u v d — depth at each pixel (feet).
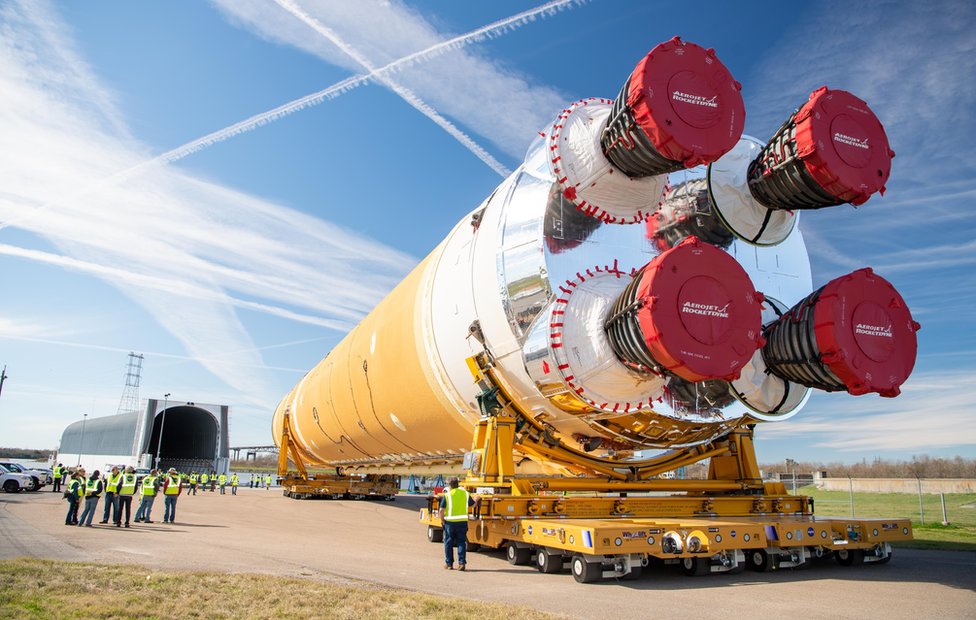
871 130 28.66
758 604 22.39
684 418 29.30
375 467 75.51
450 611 19.67
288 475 104.58
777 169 29.71
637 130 26.68
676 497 33.94
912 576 29.01
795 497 36.09
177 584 23.11
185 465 232.73
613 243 31.01
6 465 109.29
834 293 27.14
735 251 32.65
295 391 101.19
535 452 34.42
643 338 24.99
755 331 25.36
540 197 31.17
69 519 50.60
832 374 27.55
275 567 28.86
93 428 290.35
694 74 26.61
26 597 20.30
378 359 53.52
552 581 26.89
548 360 29.25
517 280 31.24
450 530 30.25
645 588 25.45
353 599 21.26
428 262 47.50
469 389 38.52
